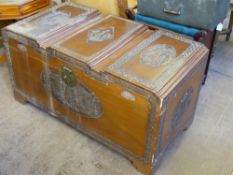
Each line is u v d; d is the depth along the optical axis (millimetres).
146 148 1383
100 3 1968
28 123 1777
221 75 2211
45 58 1533
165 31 1655
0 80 2139
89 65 1355
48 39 1544
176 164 1536
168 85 1252
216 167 1525
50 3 2209
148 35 1618
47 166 1521
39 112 1859
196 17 1702
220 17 1814
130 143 1442
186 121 1646
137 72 1311
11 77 1848
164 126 1340
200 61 1459
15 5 1978
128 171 1495
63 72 1490
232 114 1859
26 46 1589
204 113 1865
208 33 1764
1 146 1627
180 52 1454
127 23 1706
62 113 1696
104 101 1407
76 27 1667
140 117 1308
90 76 1381
